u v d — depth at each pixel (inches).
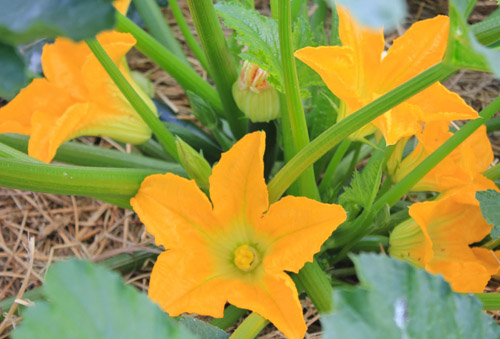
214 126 31.6
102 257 32.8
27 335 17.7
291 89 26.0
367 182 28.2
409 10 41.9
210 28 29.1
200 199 26.9
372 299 20.2
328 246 30.5
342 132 25.2
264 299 26.4
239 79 29.6
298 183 29.0
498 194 27.5
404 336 20.5
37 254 33.9
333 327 19.6
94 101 29.4
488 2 41.5
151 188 26.9
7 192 35.2
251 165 26.3
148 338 18.8
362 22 15.7
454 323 21.1
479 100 38.5
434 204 27.5
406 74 27.4
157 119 29.3
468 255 28.8
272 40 27.8
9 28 17.4
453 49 22.5
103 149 32.2
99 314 18.3
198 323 26.3
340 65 26.1
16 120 29.3
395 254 29.5
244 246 27.5
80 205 35.3
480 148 29.8
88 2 18.0
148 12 36.7
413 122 26.0
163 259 26.6
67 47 28.9
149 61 39.8
